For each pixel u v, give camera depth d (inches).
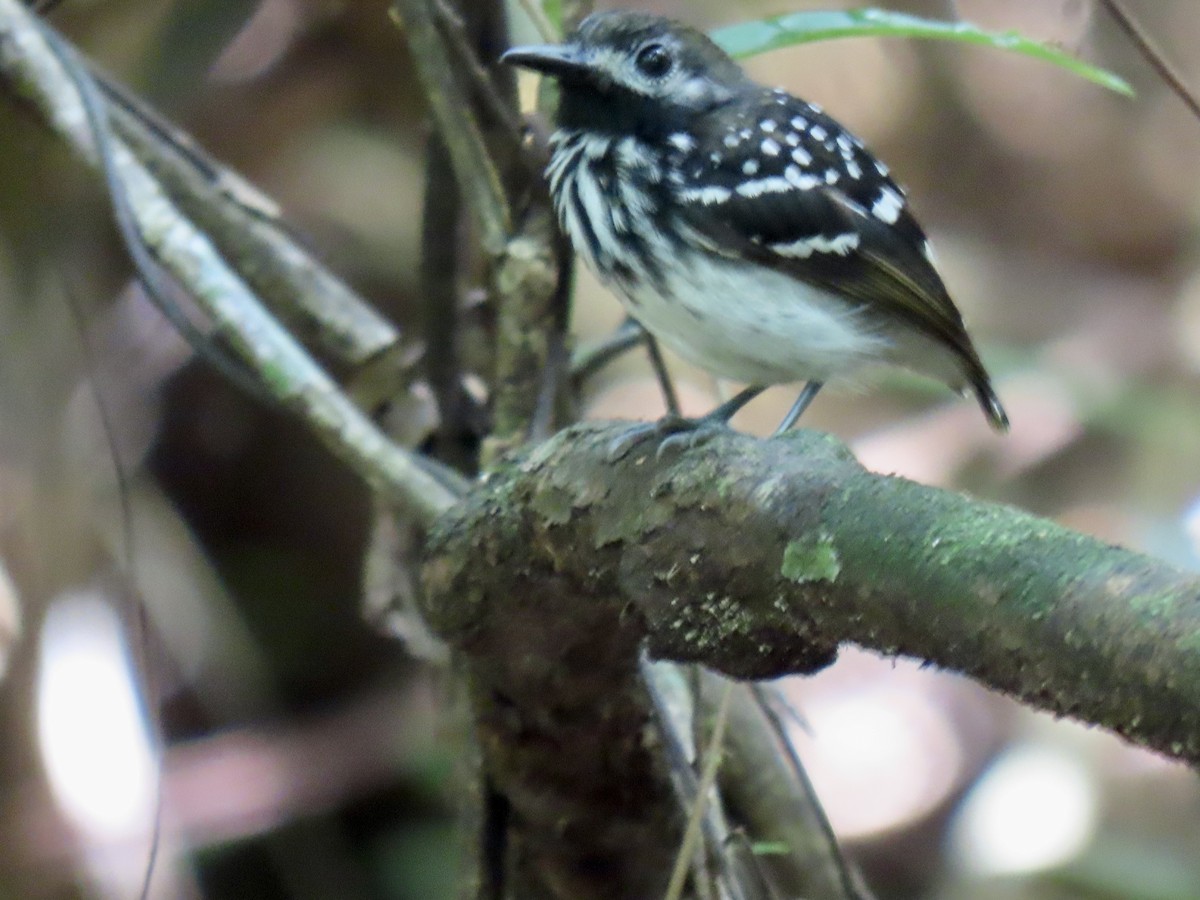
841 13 255.9
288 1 436.1
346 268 451.8
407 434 312.3
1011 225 575.2
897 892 433.4
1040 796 417.7
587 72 265.1
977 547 147.8
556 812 245.8
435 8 255.9
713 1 493.4
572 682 222.7
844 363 271.7
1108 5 261.7
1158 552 427.2
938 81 582.2
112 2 406.9
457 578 220.2
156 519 417.4
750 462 180.1
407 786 441.1
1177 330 518.3
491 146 268.5
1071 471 466.3
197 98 430.9
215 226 319.0
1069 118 585.0
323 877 427.5
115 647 379.2
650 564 187.5
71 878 355.9
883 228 275.6
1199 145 575.2
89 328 385.4
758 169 261.6
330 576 467.2
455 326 289.4
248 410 454.9
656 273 260.4
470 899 265.3
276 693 455.5
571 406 278.8
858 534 159.5
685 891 249.8
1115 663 133.1
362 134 457.1
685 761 233.0
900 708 463.5
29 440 381.1
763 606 175.2
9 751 362.3
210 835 414.9
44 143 363.3
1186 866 400.2
